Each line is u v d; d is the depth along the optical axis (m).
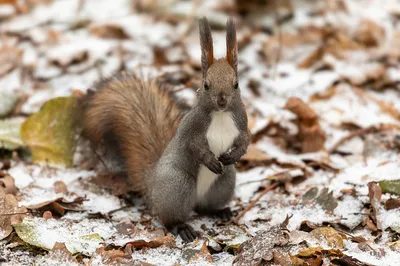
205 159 8.30
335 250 7.77
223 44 14.57
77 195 9.46
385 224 8.58
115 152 10.21
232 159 8.41
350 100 12.75
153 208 8.89
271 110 12.21
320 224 8.62
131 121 9.88
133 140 9.73
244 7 15.98
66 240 8.08
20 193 9.27
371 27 15.19
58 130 10.43
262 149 11.08
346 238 8.23
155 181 8.72
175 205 8.58
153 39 14.87
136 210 9.37
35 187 9.48
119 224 8.62
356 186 9.59
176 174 8.54
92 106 10.30
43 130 10.40
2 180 9.25
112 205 9.29
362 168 10.12
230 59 8.19
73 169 10.29
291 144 11.41
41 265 7.60
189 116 8.44
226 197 9.08
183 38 14.90
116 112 10.05
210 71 8.12
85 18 15.59
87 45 14.30
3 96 11.88
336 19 15.69
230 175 8.95
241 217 9.09
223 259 7.92
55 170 10.06
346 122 11.80
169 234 8.74
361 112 12.26
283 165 10.48
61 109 10.48
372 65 13.99
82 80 13.19
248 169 10.55
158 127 9.71
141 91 10.20
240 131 8.42
